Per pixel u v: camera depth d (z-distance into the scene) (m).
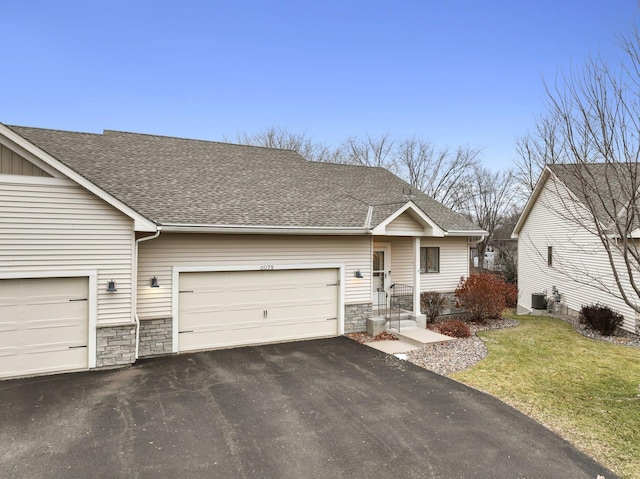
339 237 12.77
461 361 10.22
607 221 8.62
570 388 8.41
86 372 8.95
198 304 10.88
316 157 39.84
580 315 15.53
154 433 6.19
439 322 15.04
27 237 8.44
